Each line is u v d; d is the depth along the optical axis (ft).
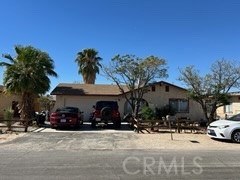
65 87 107.86
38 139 56.75
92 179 26.63
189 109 104.94
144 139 57.62
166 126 70.79
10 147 47.62
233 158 38.19
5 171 29.76
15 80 81.10
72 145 49.90
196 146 50.34
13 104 106.42
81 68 153.28
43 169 30.71
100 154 41.04
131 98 99.25
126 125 88.17
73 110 78.84
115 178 27.02
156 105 104.12
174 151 44.47
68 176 27.71
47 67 88.94
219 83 82.69
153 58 97.25
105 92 105.19
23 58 84.48
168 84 104.42
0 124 84.58
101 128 78.69
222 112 122.01
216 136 56.39
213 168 31.71
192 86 84.53
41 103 140.26
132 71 97.86
